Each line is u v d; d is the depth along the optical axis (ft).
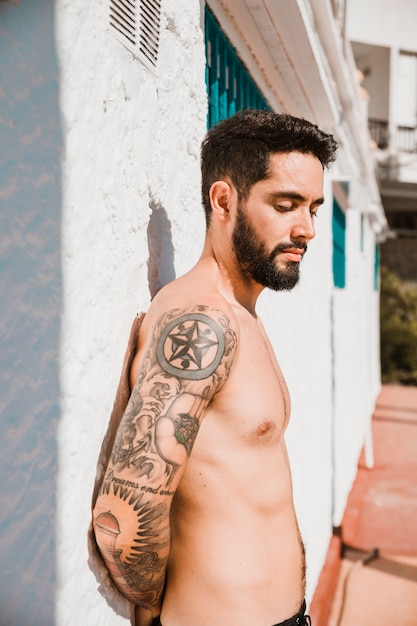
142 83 4.93
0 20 3.23
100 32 4.11
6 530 3.35
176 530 4.66
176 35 5.79
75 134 3.79
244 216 4.64
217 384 4.08
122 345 4.58
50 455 3.67
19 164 3.36
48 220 3.59
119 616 4.66
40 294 3.55
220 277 4.86
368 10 67.31
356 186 22.44
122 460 3.90
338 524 19.20
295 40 9.52
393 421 38.60
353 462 25.63
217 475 4.44
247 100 10.34
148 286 5.14
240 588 4.54
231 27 8.74
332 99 13.25
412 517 21.85
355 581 17.21
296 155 4.54
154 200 5.25
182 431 3.91
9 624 3.38
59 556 3.76
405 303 58.49
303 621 5.05
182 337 4.02
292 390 12.06
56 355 3.69
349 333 24.90
